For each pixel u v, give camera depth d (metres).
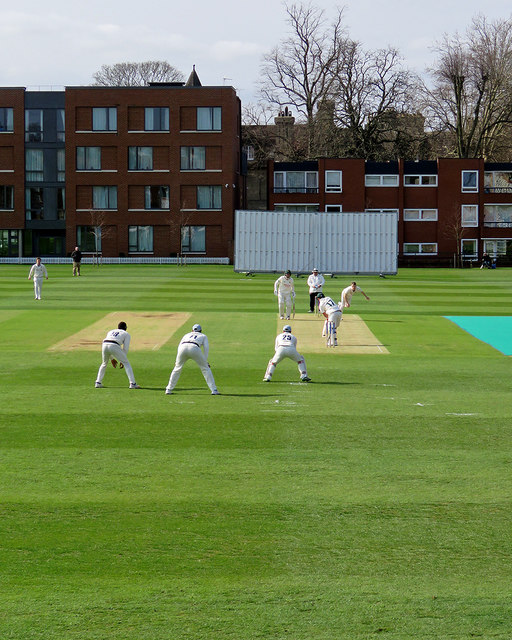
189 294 49.50
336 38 104.00
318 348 30.53
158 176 92.00
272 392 22.17
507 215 93.56
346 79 103.88
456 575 10.83
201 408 20.03
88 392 22.00
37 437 17.20
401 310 42.56
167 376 24.64
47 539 11.89
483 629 9.45
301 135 110.25
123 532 12.16
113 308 41.81
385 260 68.69
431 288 56.22
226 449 16.41
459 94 102.12
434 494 13.81
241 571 10.92
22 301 44.72
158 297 47.44
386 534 12.14
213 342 31.53
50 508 13.06
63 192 93.44
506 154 109.94
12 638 9.23
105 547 11.63
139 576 10.75
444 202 92.62
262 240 68.31
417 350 30.36
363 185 92.69
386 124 108.00
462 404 20.77
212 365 26.69
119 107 91.56
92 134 91.75
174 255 92.31
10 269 73.75
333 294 51.72
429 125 107.25
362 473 14.92
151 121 91.75
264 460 15.68
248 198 105.31
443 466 15.38
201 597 10.19
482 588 10.46
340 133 106.12
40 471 14.91
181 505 13.25
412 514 12.92
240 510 13.05
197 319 37.91
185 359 21.69
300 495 13.75
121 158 91.81
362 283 60.91
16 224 93.44
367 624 9.55
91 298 46.66
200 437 17.31
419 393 22.22
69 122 91.56
